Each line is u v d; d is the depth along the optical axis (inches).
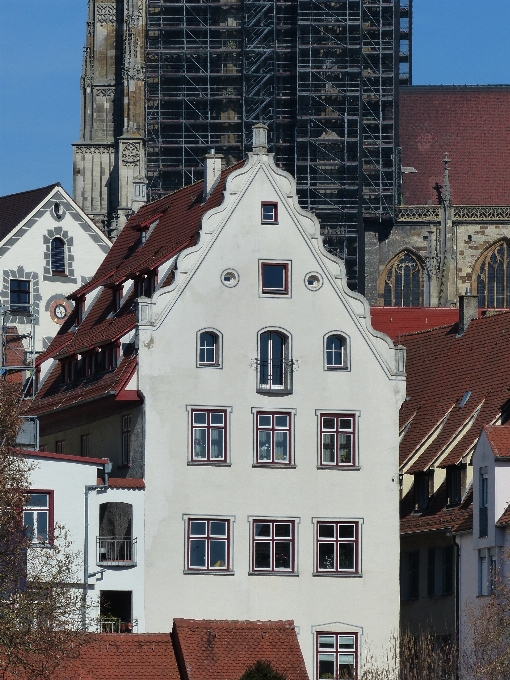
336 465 5275.6
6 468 4399.6
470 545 5290.4
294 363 5300.2
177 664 4446.4
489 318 6092.5
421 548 5634.8
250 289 5310.0
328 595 5206.7
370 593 5226.4
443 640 5452.8
